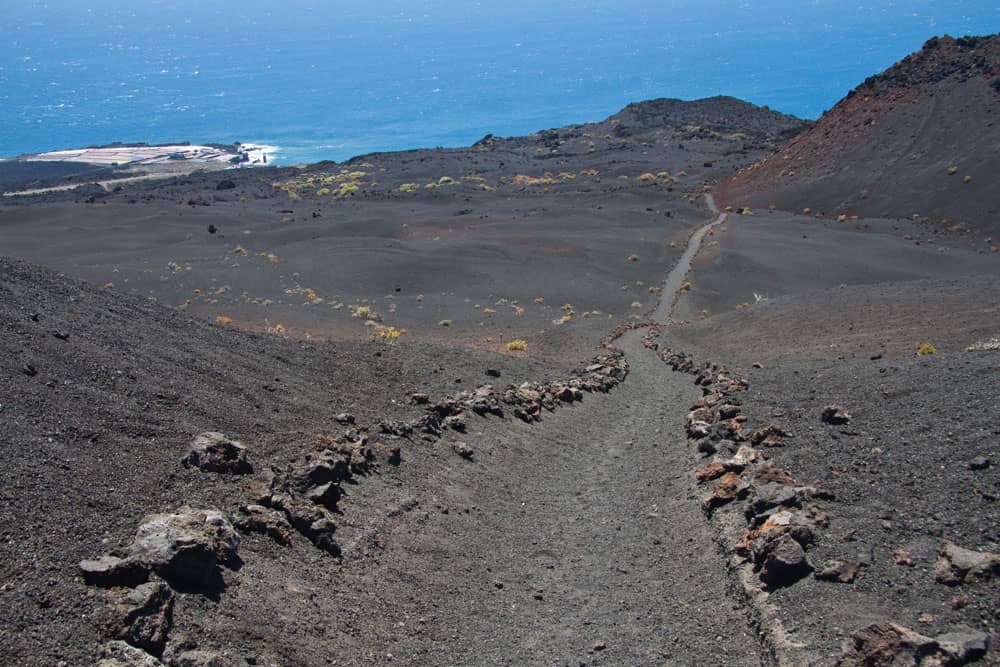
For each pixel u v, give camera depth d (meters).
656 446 15.39
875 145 97.62
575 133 185.88
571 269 67.12
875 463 9.96
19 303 12.92
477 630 8.16
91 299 15.01
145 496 8.26
